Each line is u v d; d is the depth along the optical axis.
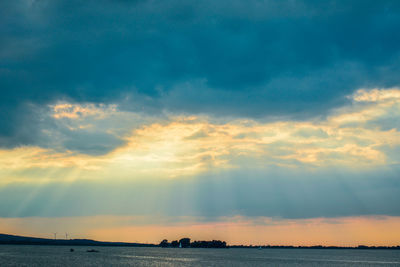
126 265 182.25
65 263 185.00
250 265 199.12
